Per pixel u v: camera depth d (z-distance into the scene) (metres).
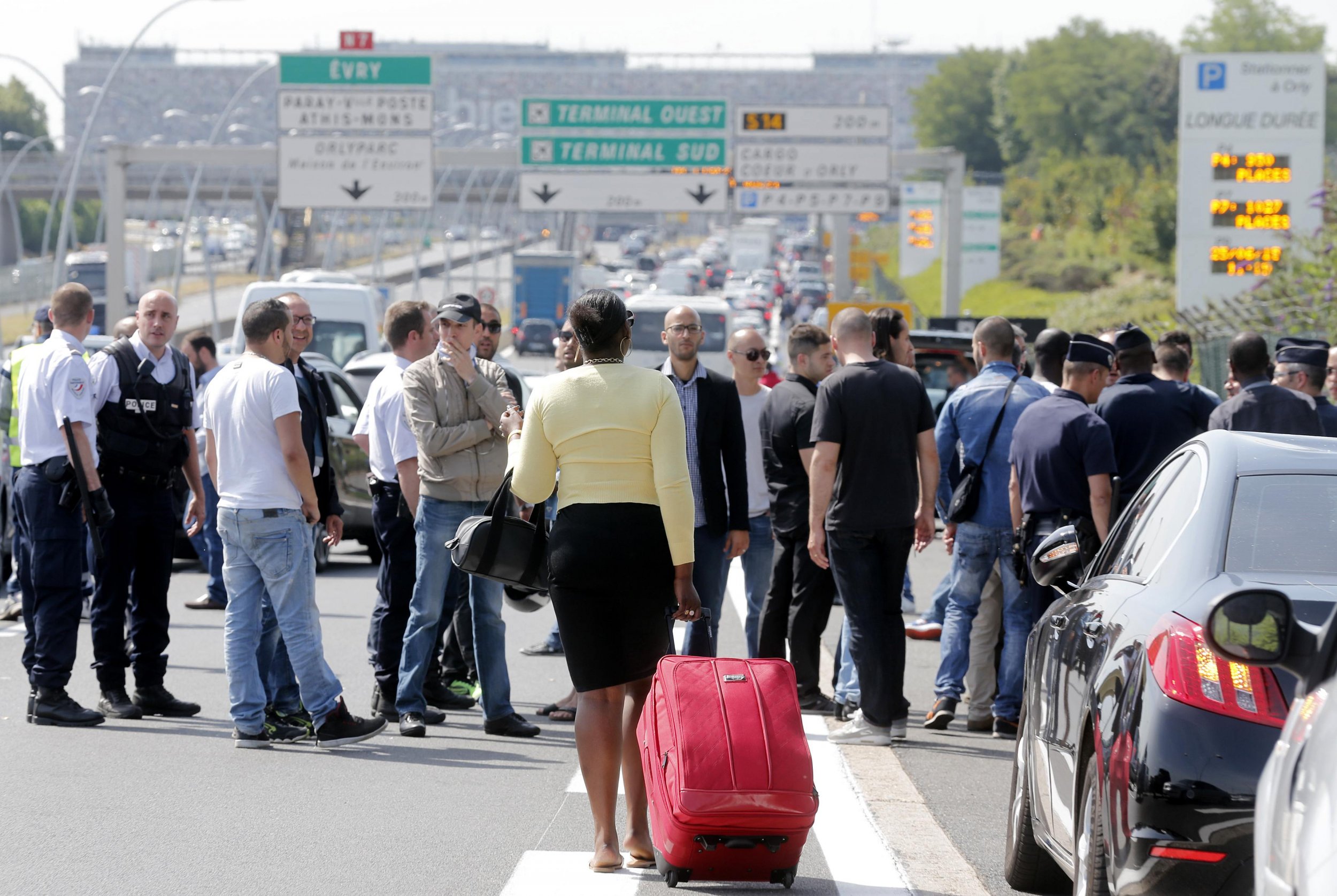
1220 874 15.00
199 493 35.22
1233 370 36.12
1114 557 21.00
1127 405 35.69
